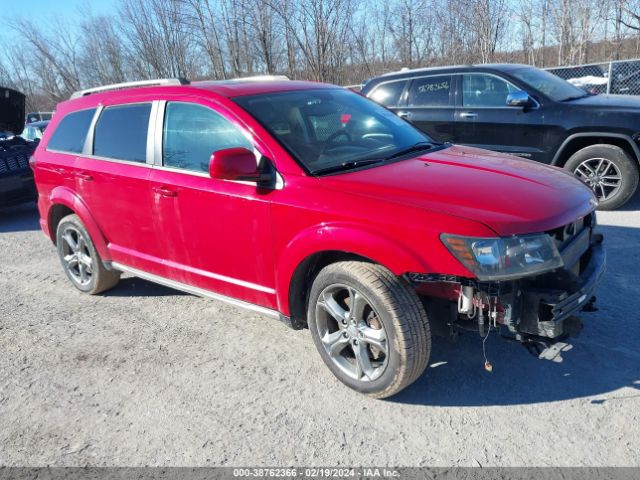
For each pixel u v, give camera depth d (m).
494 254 2.77
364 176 3.35
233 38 18.97
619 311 4.09
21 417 3.42
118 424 3.27
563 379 3.36
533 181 3.33
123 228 4.59
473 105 7.71
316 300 3.39
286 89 4.18
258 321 4.48
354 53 19.30
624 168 6.65
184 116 4.04
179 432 3.15
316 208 3.20
